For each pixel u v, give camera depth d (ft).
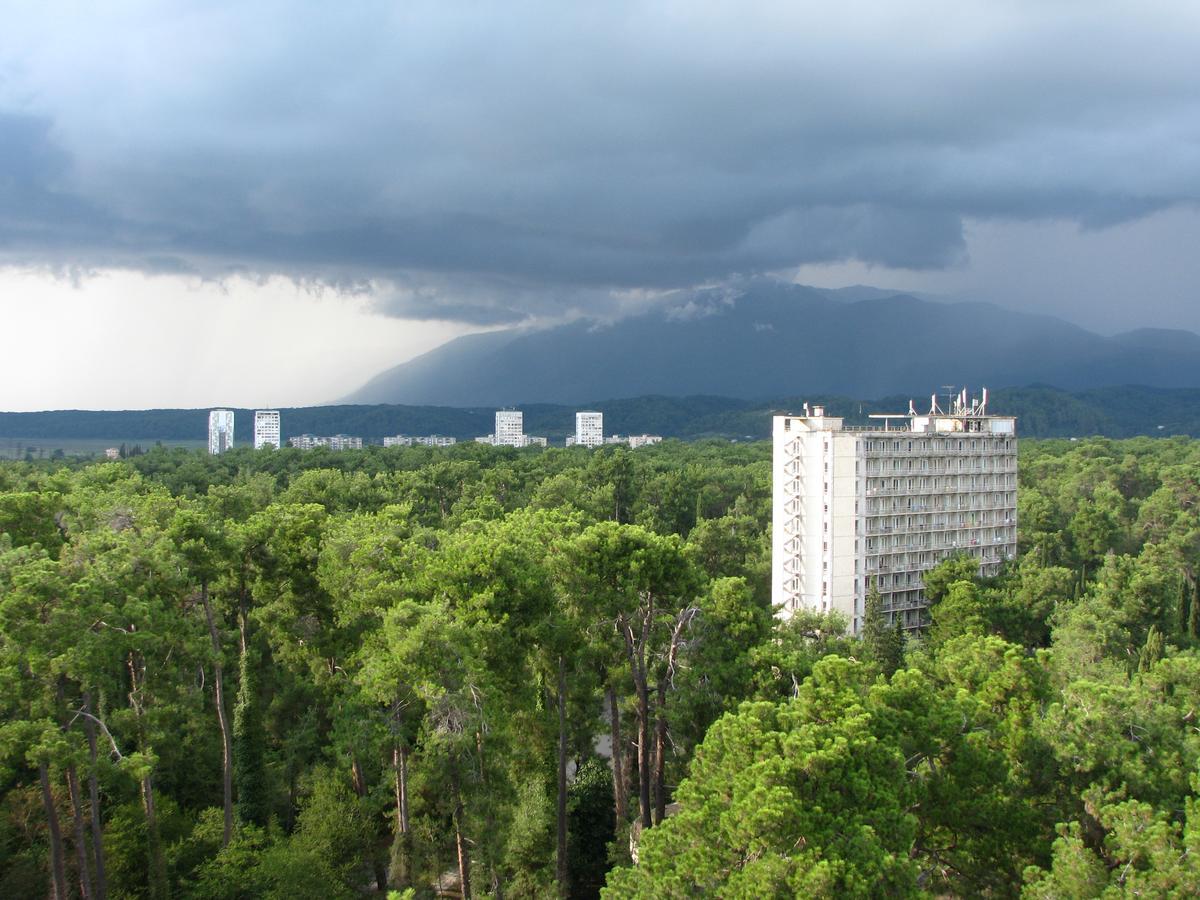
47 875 183.93
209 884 184.85
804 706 140.36
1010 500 483.10
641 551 208.95
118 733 198.70
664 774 231.30
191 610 250.98
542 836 201.77
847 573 424.05
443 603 189.78
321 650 229.04
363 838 211.82
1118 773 145.28
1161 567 403.54
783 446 433.48
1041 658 173.06
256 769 218.38
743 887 116.06
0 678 154.40
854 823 119.24
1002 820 143.64
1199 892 117.60
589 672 216.74
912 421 496.23
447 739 173.88
